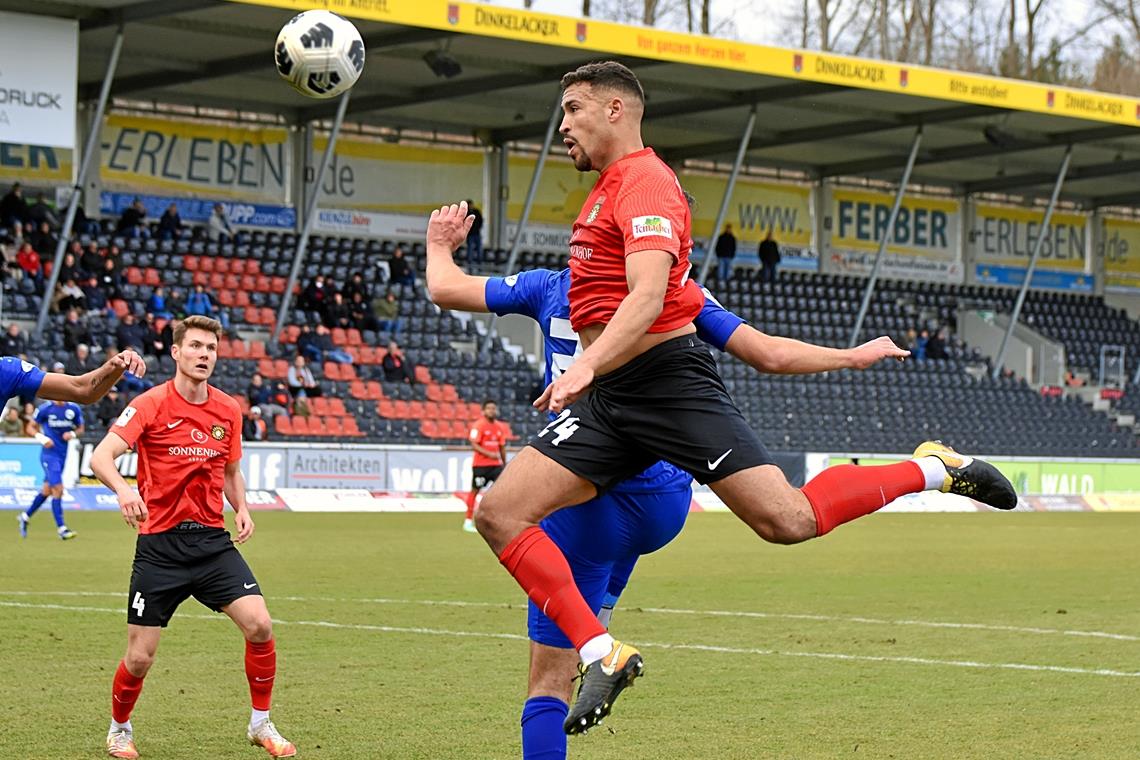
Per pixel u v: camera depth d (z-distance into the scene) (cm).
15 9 3869
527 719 784
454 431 4509
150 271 4606
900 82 4781
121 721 988
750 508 739
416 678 1295
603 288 753
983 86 4928
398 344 4822
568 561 798
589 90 753
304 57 1119
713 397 746
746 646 1507
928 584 2162
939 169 6375
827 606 1870
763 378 5184
